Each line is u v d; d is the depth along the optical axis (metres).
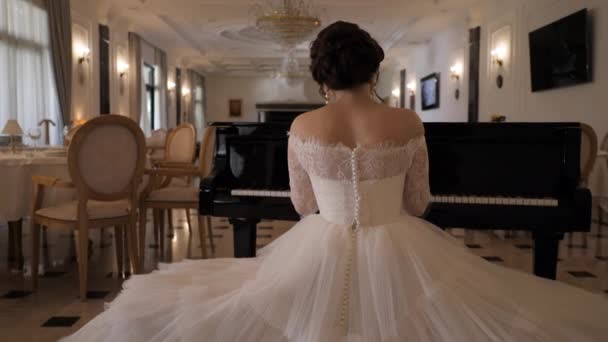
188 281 1.75
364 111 1.61
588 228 2.66
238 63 19.72
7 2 7.36
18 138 5.26
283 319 1.46
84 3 9.88
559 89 7.62
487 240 5.39
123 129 3.54
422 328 1.44
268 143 3.08
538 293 1.61
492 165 2.91
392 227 1.62
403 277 1.53
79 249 3.46
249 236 2.96
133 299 1.61
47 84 8.46
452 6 10.69
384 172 1.59
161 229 4.82
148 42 14.66
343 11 10.99
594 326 1.46
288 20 6.24
